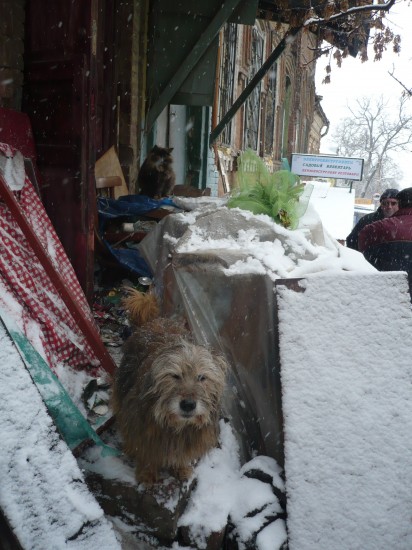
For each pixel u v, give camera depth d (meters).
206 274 1.41
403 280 1.31
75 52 1.81
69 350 1.50
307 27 4.04
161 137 4.18
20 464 0.95
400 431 1.20
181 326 1.36
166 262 1.67
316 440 1.19
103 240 2.29
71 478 0.99
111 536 0.99
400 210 1.90
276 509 1.20
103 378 1.51
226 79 5.61
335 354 1.26
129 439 1.18
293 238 1.58
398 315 1.28
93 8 1.80
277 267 1.41
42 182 1.90
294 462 1.18
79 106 1.79
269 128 8.77
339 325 1.28
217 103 5.08
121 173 3.14
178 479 1.23
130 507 1.19
